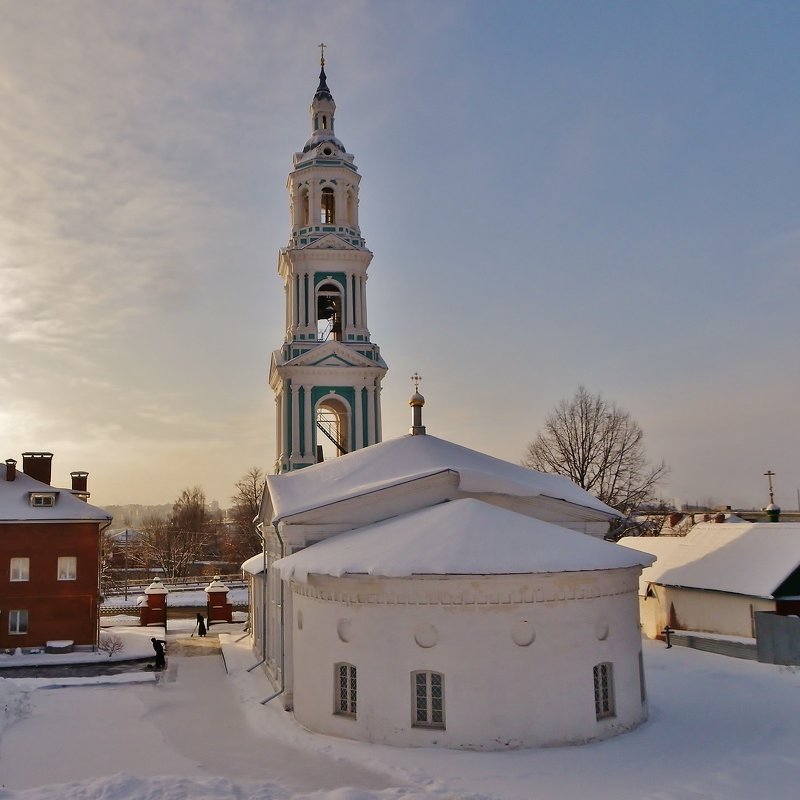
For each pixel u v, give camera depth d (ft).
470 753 63.93
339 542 78.59
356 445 132.05
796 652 99.50
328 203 145.48
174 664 118.32
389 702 67.67
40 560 134.82
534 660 66.80
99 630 146.30
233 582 270.87
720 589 113.19
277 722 77.20
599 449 190.60
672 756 62.59
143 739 72.13
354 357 133.18
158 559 366.22
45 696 91.40
